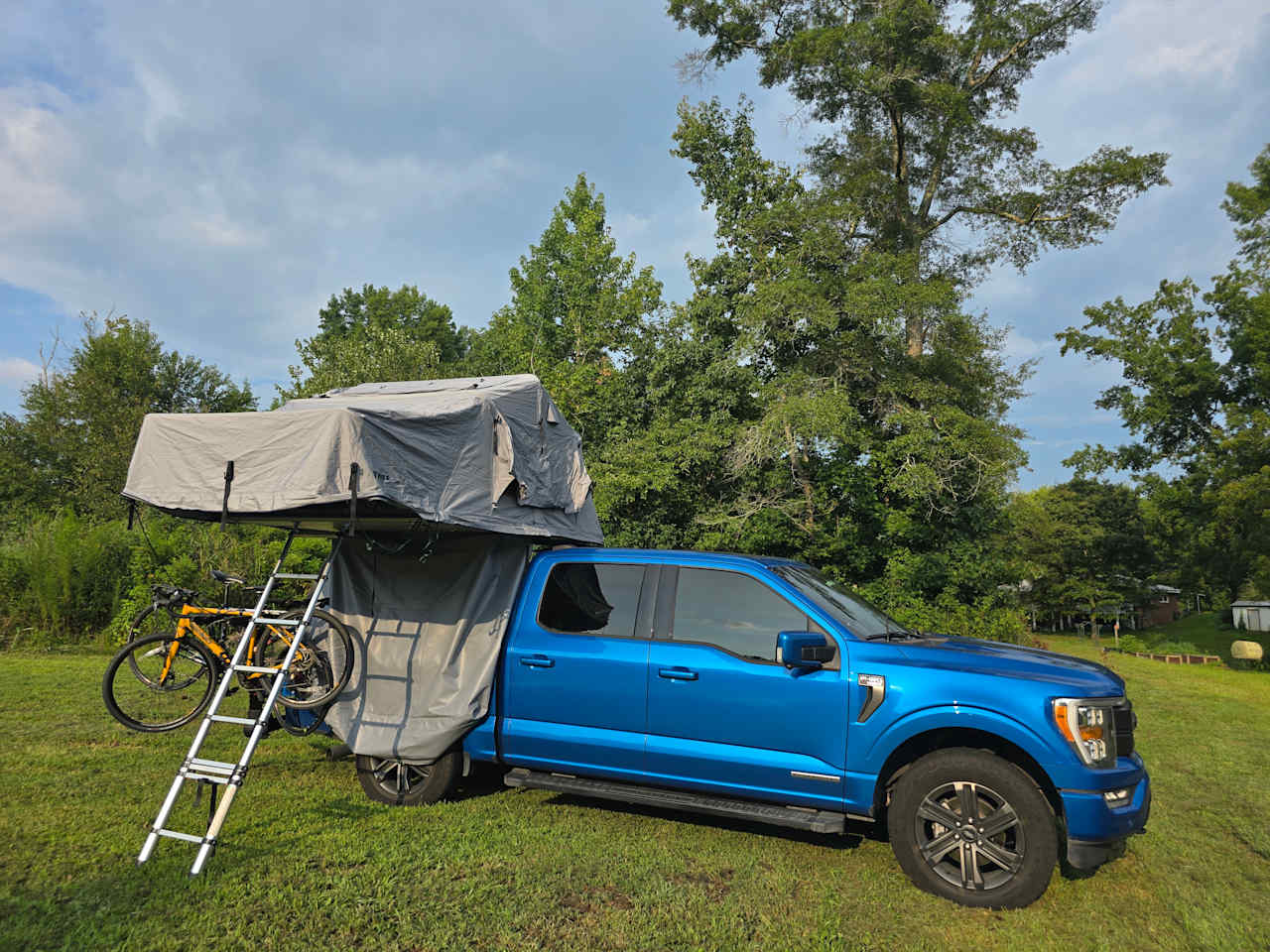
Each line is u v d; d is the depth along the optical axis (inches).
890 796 181.5
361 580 235.9
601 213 1273.4
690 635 203.0
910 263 807.7
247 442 183.0
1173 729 390.3
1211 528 1210.0
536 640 217.2
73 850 173.2
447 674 217.5
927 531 780.6
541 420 244.4
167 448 191.6
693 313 885.2
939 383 810.8
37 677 389.1
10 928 136.8
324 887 160.4
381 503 185.0
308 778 240.1
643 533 838.5
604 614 214.4
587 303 1162.6
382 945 138.3
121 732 284.4
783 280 800.3
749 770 188.4
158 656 229.6
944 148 966.4
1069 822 163.2
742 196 927.7
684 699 195.8
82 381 1168.8
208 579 534.3
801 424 724.0
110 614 548.4
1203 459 1219.2
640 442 838.5
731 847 197.2
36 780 222.2
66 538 544.7
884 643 190.1
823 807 183.6
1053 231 970.7
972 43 956.0
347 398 240.5
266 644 230.8
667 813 224.4
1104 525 2130.9
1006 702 169.9
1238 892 181.0
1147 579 2144.4
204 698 229.8
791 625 195.5
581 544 274.1
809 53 896.3
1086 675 179.2
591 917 153.6
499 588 225.3
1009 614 731.4
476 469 207.6
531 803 226.5
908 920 158.2
